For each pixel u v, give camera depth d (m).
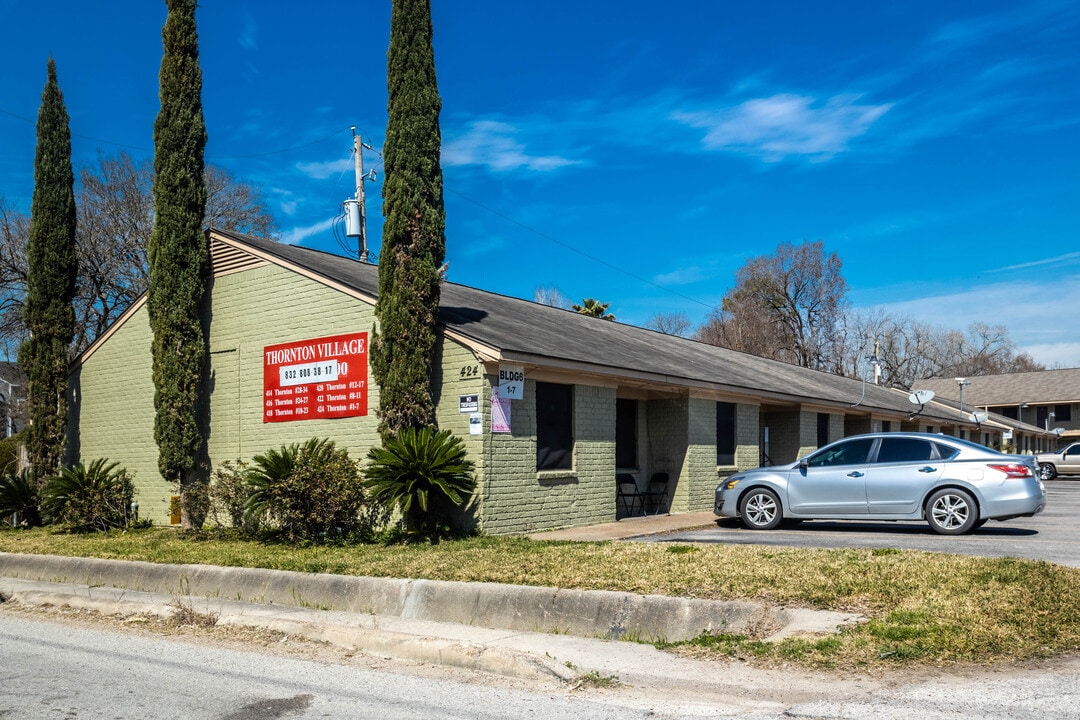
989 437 50.69
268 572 10.74
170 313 16.34
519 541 12.35
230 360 16.84
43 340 18.92
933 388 67.81
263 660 7.68
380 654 7.90
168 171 16.59
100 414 19.22
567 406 15.28
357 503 13.73
